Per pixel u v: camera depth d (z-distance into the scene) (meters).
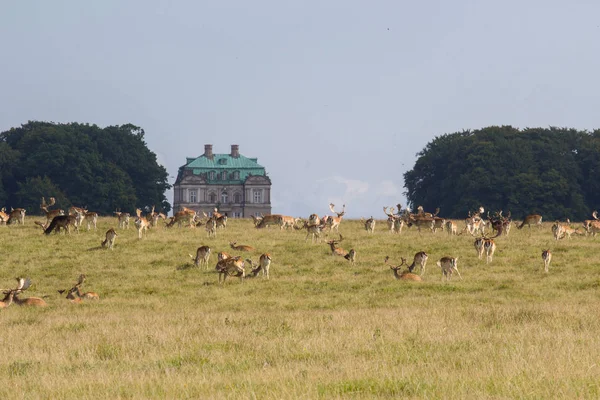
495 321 83.50
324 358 63.78
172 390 51.75
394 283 119.00
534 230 182.75
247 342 72.06
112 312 99.44
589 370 53.66
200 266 133.25
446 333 75.56
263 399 48.59
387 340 71.69
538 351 61.78
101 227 175.00
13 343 74.44
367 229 175.62
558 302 101.06
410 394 49.62
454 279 121.81
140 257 138.62
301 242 153.12
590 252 143.00
